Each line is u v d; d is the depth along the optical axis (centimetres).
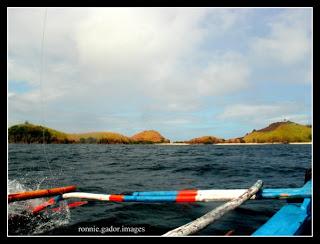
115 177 1168
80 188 871
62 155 3072
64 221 464
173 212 521
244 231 403
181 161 2227
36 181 1033
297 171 1372
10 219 460
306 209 301
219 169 1488
